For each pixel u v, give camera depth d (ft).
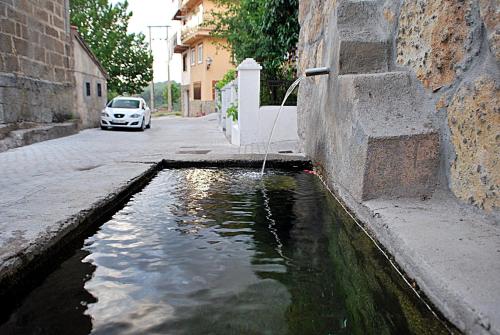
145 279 6.24
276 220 9.29
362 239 7.92
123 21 82.12
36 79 32.27
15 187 11.72
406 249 5.67
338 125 11.09
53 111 35.68
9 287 5.58
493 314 3.82
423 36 8.83
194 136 37.19
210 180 14.19
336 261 6.94
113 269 6.63
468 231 6.08
